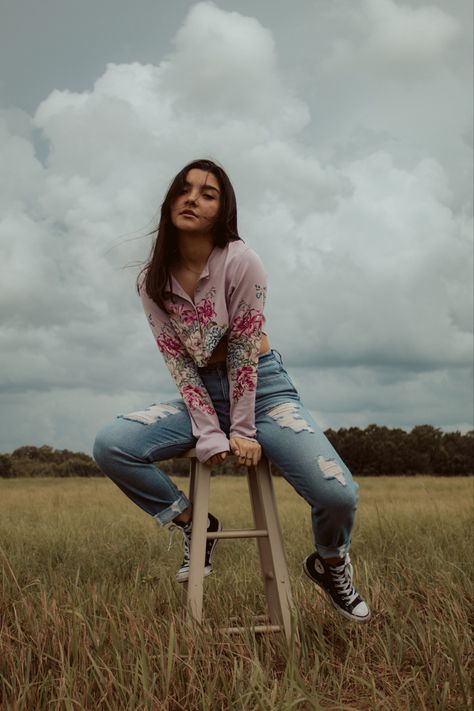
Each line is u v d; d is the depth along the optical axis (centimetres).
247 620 328
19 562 528
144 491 334
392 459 4897
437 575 409
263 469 335
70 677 252
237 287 322
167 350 340
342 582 338
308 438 319
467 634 313
